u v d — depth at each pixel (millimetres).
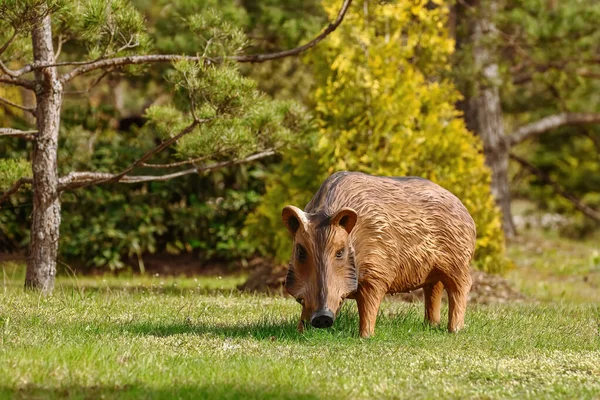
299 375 9875
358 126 20031
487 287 21438
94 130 27719
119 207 26688
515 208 57125
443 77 28719
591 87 41281
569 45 31250
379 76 20203
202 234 27266
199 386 9219
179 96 18812
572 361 11508
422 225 13039
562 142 43969
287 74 31250
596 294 25469
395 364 10859
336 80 20375
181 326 13312
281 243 21172
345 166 19891
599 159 44500
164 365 10156
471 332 13531
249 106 16203
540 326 14805
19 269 25094
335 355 11312
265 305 16484
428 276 13375
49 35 17594
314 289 11703
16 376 9109
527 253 35219
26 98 29359
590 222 44406
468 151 22125
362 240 12477
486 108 35250
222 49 17891
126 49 18484
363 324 12773
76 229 26531
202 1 25594
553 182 41625
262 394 8961
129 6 16719
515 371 10672
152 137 27359
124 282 22594
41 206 17719
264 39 28281
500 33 31906
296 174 20438
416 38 21000
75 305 15352
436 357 11359
